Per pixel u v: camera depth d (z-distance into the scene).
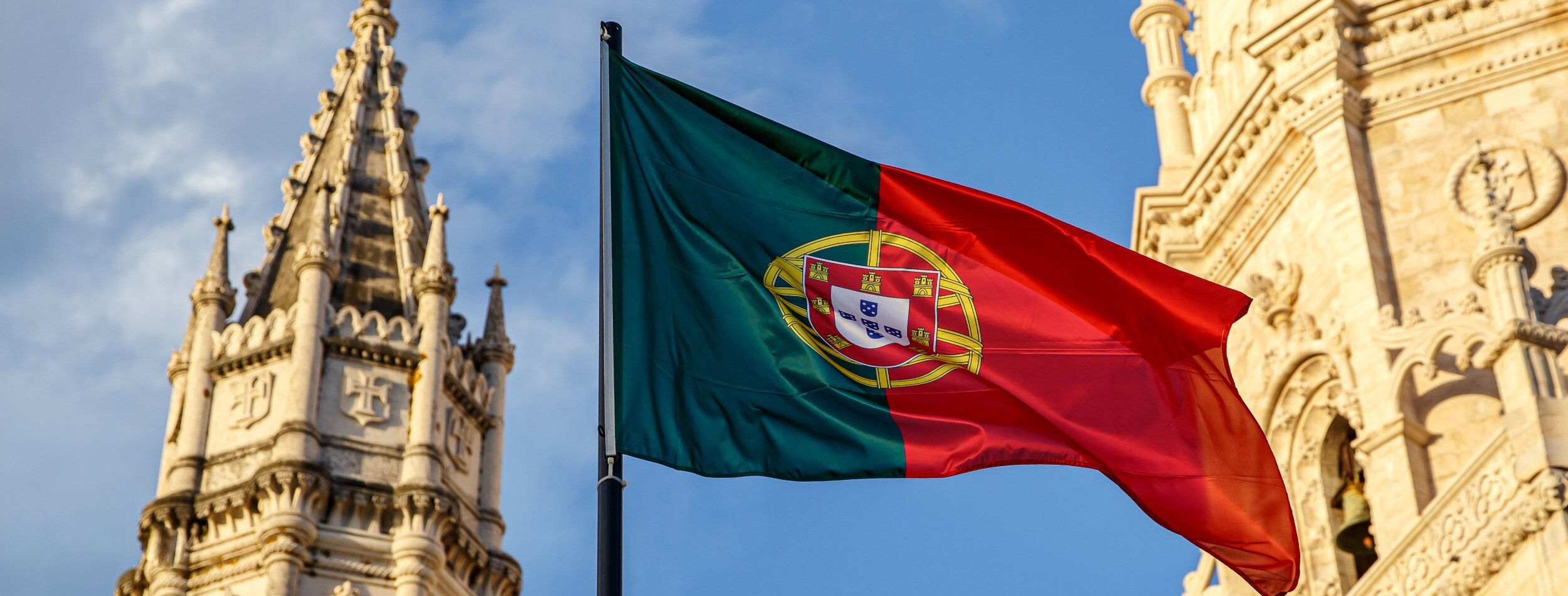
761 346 25.42
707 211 26.03
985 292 27.11
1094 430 26.64
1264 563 26.64
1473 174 36.09
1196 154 42.34
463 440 45.59
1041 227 27.45
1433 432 34.19
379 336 45.41
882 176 27.20
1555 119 36.41
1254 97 39.09
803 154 26.89
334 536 42.19
